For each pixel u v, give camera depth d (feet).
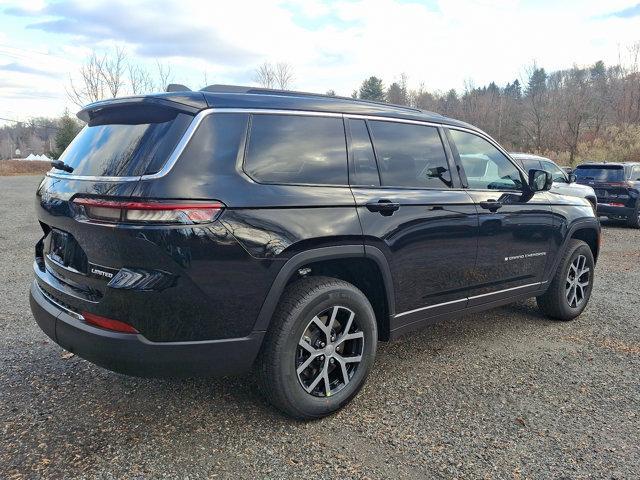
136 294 7.91
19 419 9.56
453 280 12.16
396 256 10.68
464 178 12.71
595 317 16.56
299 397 9.39
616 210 39.75
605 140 108.78
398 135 11.56
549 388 11.32
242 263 8.48
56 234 9.61
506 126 132.67
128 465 8.25
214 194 8.28
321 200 9.53
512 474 8.22
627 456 8.78
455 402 10.61
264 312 8.83
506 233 13.33
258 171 9.03
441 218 11.58
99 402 10.29
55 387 10.89
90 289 8.53
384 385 11.36
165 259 7.90
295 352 9.29
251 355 8.89
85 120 10.85
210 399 10.51
